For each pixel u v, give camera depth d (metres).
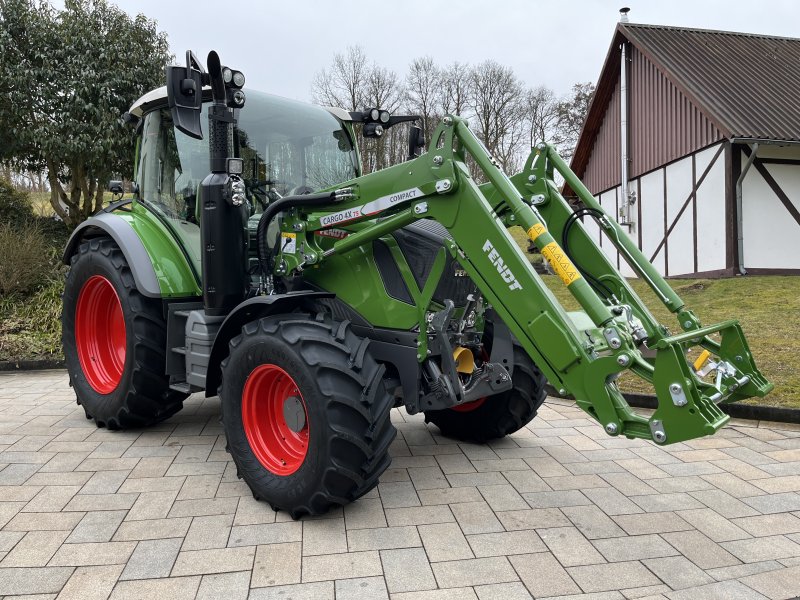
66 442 4.00
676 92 13.04
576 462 3.67
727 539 2.66
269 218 3.43
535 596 2.21
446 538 2.66
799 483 3.31
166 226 4.12
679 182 13.07
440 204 2.86
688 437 2.27
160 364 3.96
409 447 3.98
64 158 9.36
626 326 2.54
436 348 3.07
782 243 11.78
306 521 2.83
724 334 2.88
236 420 3.10
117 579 2.32
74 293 4.48
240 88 3.39
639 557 2.50
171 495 3.12
